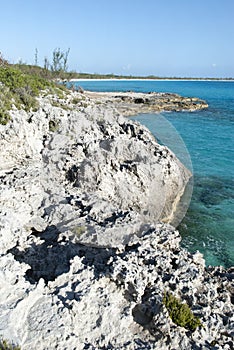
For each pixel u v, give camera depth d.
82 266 6.85
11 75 18.73
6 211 7.38
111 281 6.68
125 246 7.14
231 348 6.29
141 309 6.56
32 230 7.66
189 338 6.16
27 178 7.08
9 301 5.74
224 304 7.18
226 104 59.69
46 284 6.60
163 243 7.61
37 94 17.44
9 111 12.88
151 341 6.07
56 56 48.88
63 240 7.48
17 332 5.30
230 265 11.84
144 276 6.80
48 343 5.29
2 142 9.22
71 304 5.96
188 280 7.11
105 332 5.93
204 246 12.80
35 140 6.92
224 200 16.42
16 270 6.51
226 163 21.56
